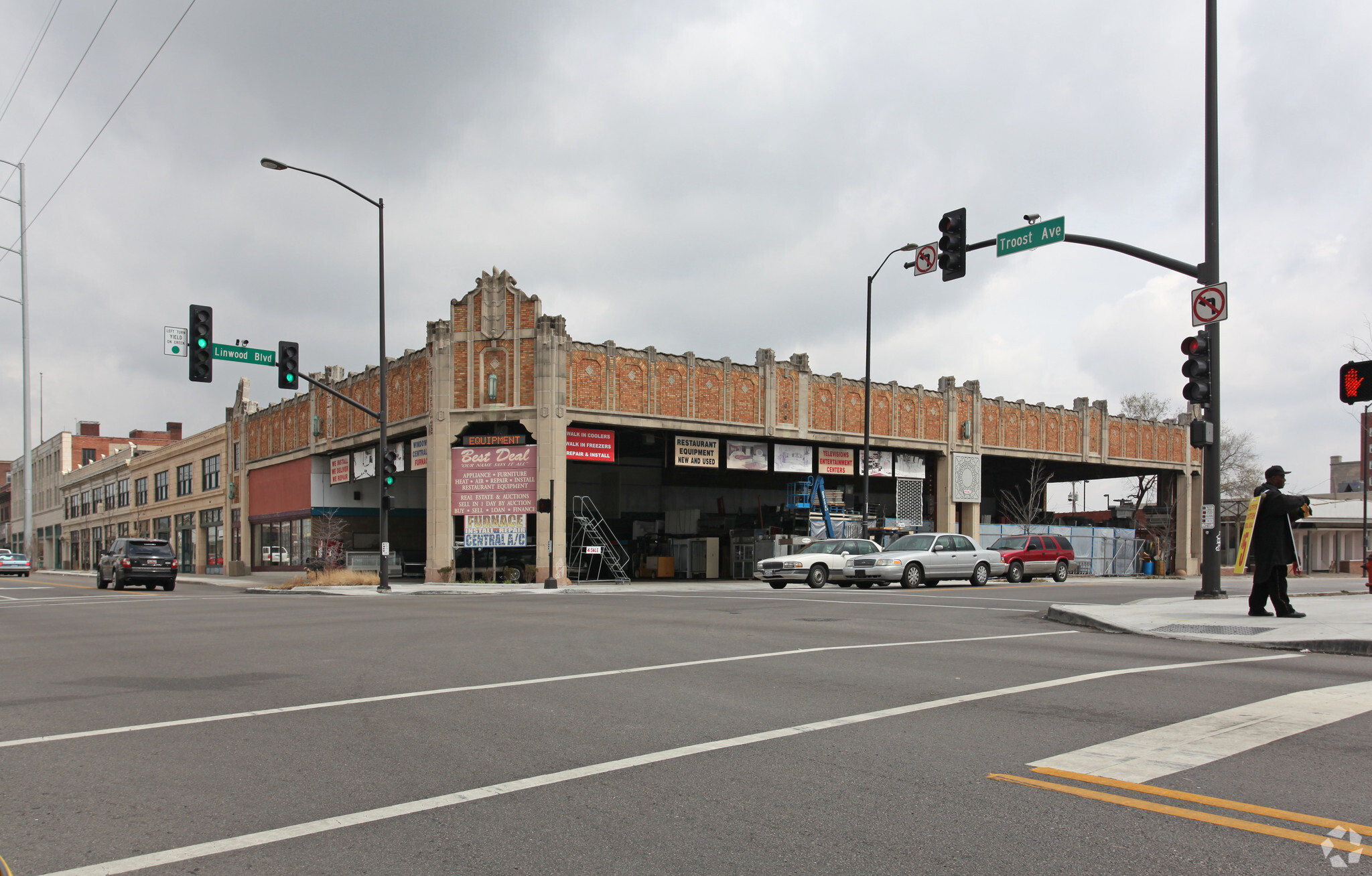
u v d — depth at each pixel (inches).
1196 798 204.5
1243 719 280.7
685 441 1503.4
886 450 1742.1
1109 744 253.6
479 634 562.6
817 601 849.5
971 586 1143.6
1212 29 727.7
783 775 230.2
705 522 1861.5
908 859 173.6
